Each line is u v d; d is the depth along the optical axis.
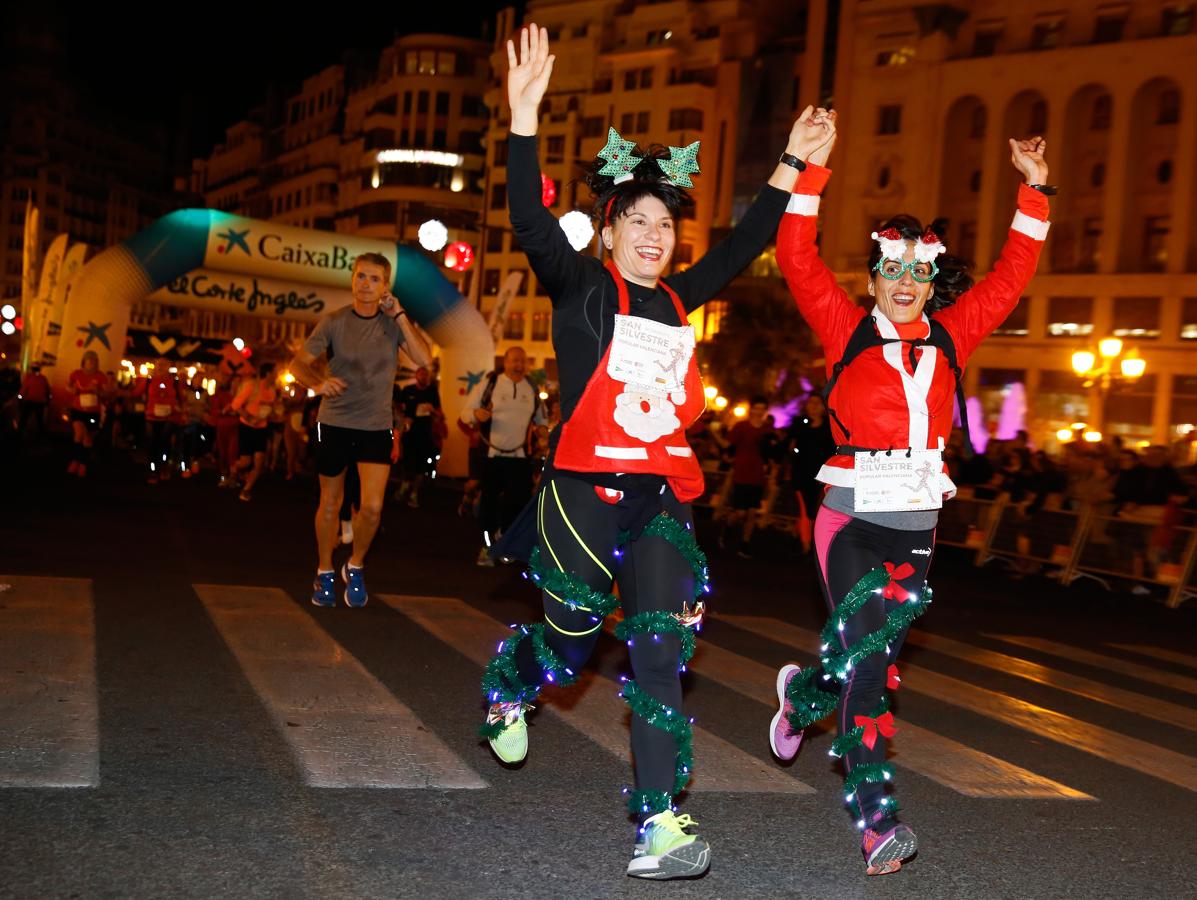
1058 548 17.14
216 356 45.19
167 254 24.64
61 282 31.14
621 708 5.89
